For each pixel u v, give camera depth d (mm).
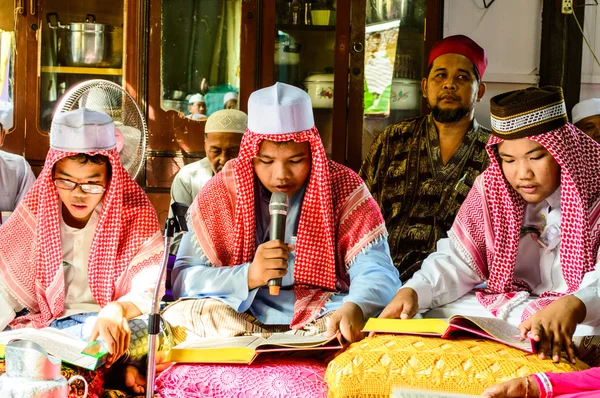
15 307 3199
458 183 4480
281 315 3174
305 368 2791
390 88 5277
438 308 3143
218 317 3094
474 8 5371
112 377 2971
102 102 3719
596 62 5367
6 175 4586
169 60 5242
